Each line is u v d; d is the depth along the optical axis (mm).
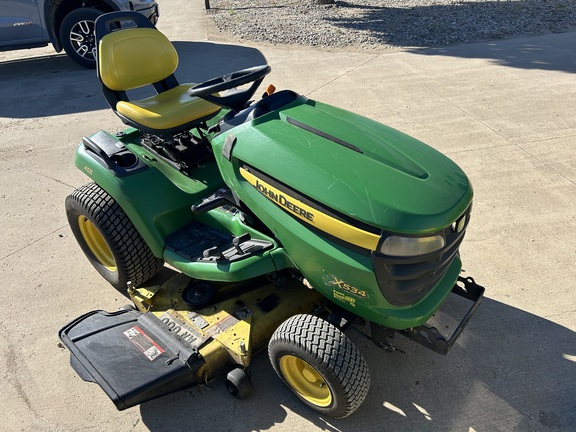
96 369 2393
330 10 11172
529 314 2945
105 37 3494
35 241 3824
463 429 2355
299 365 2389
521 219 3738
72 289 3348
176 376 2361
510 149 4707
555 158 4520
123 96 3664
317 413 2449
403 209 1938
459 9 10555
